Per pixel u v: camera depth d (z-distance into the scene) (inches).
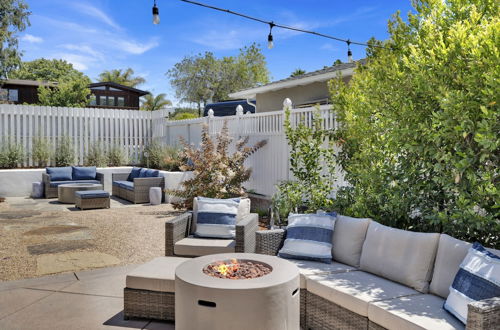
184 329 108.7
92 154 532.7
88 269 192.9
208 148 345.4
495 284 93.6
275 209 251.9
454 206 137.6
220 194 336.2
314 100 452.1
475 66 120.3
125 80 1863.9
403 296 116.6
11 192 446.9
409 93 149.3
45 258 210.2
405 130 144.5
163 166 481.7
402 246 130.5
